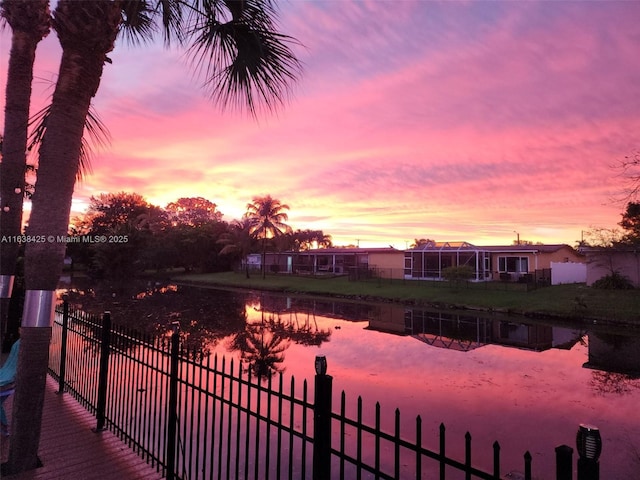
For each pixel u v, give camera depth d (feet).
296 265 164.35
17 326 26.66
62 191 11.16
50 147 10.96
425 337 49.52
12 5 14.78
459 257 113.91
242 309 75.10
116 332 15.76
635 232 74.95
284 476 14.26
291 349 41.93
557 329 54.95
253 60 11.57
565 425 21.75
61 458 12.63
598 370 33.76
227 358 37.81
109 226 168.96
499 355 39.52
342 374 32.14
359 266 135.85
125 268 148.15
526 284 83.76
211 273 176.45
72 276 167.32
